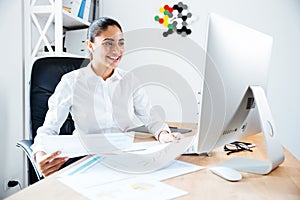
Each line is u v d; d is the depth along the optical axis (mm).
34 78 1251
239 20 2160
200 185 607
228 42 659
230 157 870
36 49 1726
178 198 529
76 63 1319
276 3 2080
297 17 2045
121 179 611
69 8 1877
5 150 1630
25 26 1752
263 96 793
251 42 751
